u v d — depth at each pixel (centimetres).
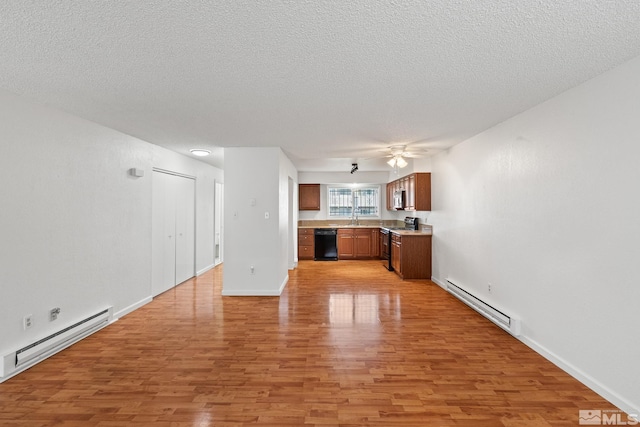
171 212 549
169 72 225
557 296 274
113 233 388
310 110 311
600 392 230
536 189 299
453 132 403
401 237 620
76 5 148
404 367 274
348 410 216
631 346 208
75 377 256
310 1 147
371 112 318
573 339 256
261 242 501
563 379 253
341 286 563
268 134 412
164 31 172
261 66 216
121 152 403
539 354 296
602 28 171
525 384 246
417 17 161
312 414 212
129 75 229
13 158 262
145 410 214
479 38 181
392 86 251
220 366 275
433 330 357
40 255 286
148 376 258
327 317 402
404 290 534
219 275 656
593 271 237
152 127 376
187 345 319
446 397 230
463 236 461
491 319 372
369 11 155
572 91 255
